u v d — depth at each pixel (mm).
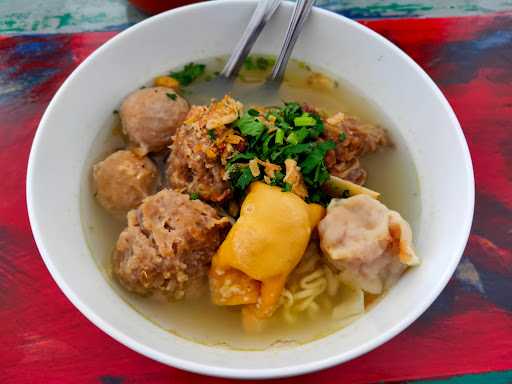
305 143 178
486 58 219
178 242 164
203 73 210
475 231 184
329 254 172
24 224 184
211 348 162
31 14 230
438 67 217
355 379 161
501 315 171
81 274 162
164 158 197
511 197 190
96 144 193
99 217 184
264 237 158
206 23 200
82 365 162
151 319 167
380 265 171
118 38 190
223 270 166
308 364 137
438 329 168
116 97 198
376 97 203
